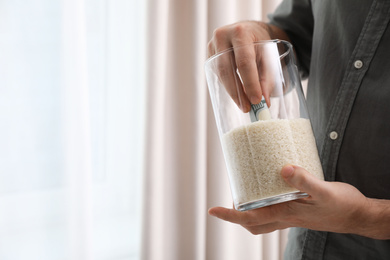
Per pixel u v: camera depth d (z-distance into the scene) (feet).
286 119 1.68
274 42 1.73
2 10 3.68
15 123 3.76
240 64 1.66
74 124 3.86
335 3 2.31
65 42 3.82
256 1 5.01
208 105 4.71
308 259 2.39
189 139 4.51
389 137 2.04
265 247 5.20
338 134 2.22
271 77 1.69
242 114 1.70
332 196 1.58
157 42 4.16
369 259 2.16
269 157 1.65
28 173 3.80
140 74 4.42
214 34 2.10
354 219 1.73
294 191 1.63
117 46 4.31
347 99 2.19
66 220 3.88
